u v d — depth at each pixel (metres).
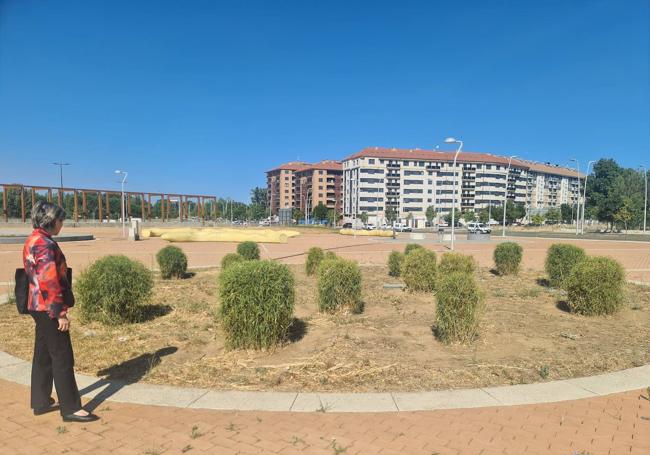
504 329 6.92
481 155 133.62
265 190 187.50
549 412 3.98
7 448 3.26
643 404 4.18
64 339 3.68
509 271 13.51
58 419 3.75
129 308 7.27
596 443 3.43
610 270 7.82
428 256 10.28
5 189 61.84
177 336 6.45
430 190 126.88
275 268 5.75
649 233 63.25
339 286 7.79
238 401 4.11
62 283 3.66
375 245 30.67
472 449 3.30
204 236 33.81
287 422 3.71
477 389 4.45
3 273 14.05
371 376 4.81
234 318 5.55
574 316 7.95
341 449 3.26
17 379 4.68
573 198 159.25
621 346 6.08
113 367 5.11
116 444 3.33
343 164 135.00
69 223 68.44
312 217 139.38
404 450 3.27
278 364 5.20
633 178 95.81
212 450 3.25
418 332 6.70
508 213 112.44
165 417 3.79
